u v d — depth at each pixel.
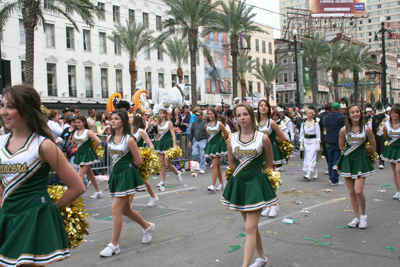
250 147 3.80
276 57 69.31
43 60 31.50
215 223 5.94
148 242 5.07
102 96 36.66
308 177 9.99
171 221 6.13
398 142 7.27
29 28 18.16
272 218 6.16
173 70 43.47
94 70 35.69
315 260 4.30
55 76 32.59
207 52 30.25
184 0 25.47
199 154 11.84
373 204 7.12
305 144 10.17
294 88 67.00
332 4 66.69
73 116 8.61
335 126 9.08
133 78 33.31
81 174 7.88
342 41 72.62
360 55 47.84
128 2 38.22
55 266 4.30
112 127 4.98
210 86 49.66
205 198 7.98
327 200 7.51
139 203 7.55
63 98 32.94
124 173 4.85
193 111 11.98
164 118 9.05
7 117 2.50
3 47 28.53
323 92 73.38
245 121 3.83
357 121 5.59
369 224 5.74
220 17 28.72
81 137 7.88
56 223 2.59
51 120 9.31
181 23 26.80
